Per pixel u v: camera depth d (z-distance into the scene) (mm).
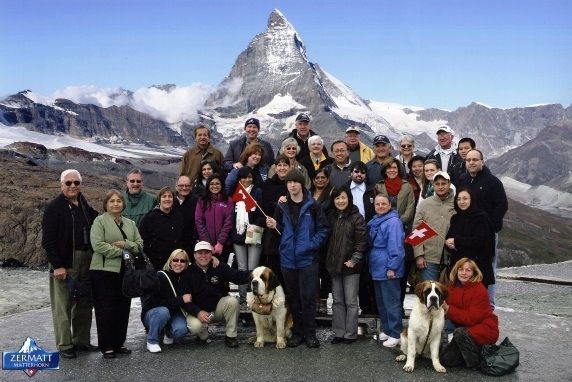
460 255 9398
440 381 8062
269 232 10156
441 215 9844
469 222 9328
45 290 15727
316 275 9758
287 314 9859
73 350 9188
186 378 8148
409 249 9969
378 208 9789
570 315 14125
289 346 9680
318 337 10281
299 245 9672
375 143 11555
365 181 11023
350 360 8953
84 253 9258
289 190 9773
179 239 10172
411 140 12617
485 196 10422
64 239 9047
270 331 9969
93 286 9078
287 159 10562
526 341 10508
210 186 10578
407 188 10523
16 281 17078
